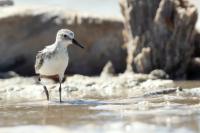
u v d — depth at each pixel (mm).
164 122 9828
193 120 9984
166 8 18766
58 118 10805
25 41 20297
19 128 9695
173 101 13031
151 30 18906
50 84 17172
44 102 13602
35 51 20312
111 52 20266
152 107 11906
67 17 20219
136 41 18953
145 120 10086
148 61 18766
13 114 11539
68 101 13594
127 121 10078
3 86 17516
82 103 13156
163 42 18859
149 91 15148
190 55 19125
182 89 15148
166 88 15352
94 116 10883
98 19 20156
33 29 20266
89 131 9203
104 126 9633
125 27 19734
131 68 19016
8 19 20078
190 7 19047
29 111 11984
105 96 14703
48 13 20312
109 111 11516
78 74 19750
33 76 20000
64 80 18234
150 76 18031
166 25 18781
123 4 19547
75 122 10219
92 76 19891
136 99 13750
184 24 18766
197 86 16547
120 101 13414
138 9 18984
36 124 10125
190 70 19375
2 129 9633
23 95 15555
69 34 13961
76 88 16234
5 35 20219
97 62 20344
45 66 13852
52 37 20234
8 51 20281
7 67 20297
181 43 18891
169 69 18891
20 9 20375
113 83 16953
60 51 13789
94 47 20297
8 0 21484
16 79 18703
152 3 18938
